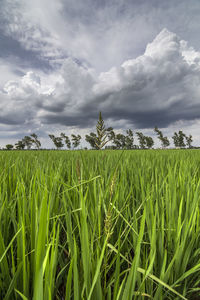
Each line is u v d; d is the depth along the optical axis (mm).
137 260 799
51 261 781
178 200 1747
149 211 1425
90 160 3736
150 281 1019
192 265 1286
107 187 1696
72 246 904
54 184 1584
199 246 1403
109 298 868
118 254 879
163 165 3537
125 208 1538
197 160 4059
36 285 634
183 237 1229
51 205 1440
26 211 1306
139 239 821
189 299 1218
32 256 982
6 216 1421
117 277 859
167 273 1007
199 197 1624
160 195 1897
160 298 949
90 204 1535
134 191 2246
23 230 832
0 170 2564
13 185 2053
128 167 3061
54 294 988
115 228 1570
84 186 1964
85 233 806
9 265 1215
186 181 2225
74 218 1461
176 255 1111
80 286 961
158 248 1258
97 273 743
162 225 1247
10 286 868
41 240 641
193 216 1415
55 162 3562
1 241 975
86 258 785
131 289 784
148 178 2287
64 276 1165
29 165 3170
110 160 3926
